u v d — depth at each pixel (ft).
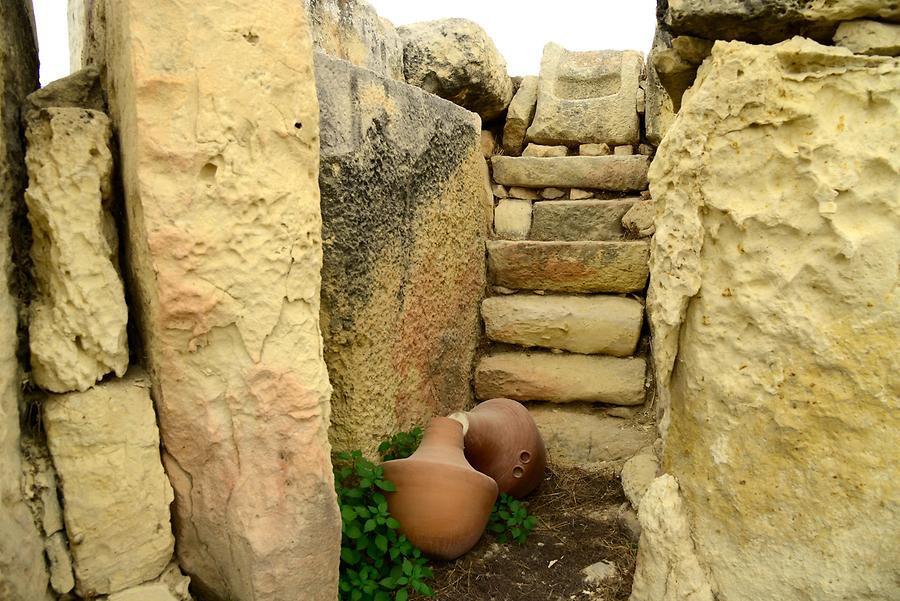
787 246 5.72
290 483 5.99
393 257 9.02
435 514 7.88
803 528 5.80
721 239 5.98
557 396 11.38
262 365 5.89
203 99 5.59
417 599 7.58
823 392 5.64
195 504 6.18
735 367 5.95
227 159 5.70
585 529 9.04
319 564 6.15
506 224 13.26
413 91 9.66
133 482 5.92
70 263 5.75
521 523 8.98
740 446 5.99
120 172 6.31
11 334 5.56
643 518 6.50
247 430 5.94
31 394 5.84
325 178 7.77
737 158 5.83
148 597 6.00
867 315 5.46
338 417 8.44
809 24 5.75
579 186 13.33
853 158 5.49
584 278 11.94
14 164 5.88
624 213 12.82
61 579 5.74
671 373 6.47
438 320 10.53
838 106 5.58
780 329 5.74
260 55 5.75
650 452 9.87
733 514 6.08
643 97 13.83
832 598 5.70
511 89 14.55
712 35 6.15
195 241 5.66
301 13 5.93
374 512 7.67
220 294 5.77
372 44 11.76
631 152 13.84
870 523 5.56
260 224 5.86
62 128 5.79
